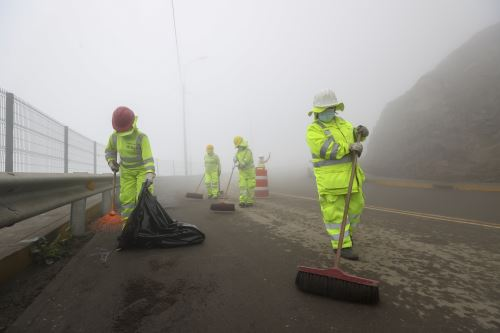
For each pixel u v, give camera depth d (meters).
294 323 1.99
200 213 6.61
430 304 2.27
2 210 2.35
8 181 2.36
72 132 8.78
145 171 4.24
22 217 2.55
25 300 2.37
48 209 3.09
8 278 2.75
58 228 3.96
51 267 3.10
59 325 1.96
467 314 2.12
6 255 2.78
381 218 5.92
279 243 4.04
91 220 5.41
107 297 2.37
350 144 3.08
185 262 3.24
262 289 2.54
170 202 8.62
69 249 3.72
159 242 3.77
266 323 1.99
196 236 3.96
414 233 4.61
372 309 2.19
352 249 3.42
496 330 1.91
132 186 4.45
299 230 4.84
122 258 3.37
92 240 4.11
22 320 2.01
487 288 2.56
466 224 5.31
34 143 6.52
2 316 2.11
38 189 3.03
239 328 1.92
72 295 2.40
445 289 2.54
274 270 2.99
